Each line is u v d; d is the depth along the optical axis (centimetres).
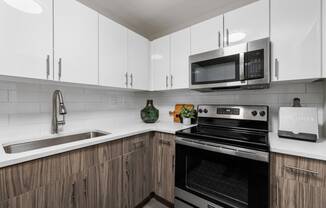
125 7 178
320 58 108
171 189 163
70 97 163
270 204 106
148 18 203
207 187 134
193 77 167
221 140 124
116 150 141
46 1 112
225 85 146
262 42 126
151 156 179
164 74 196
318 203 91
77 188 113
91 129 173
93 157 123
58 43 119
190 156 142
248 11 135
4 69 95
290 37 118
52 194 100
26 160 87
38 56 109
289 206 100
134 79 185
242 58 134
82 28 134
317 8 108
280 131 131
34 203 92
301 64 114
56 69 118
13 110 127
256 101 168
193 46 170
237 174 119
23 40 102
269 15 126
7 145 115
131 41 182
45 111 145
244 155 112
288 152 99
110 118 201
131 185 155
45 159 97
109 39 157
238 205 117
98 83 147
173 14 194
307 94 141
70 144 110
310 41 111
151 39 251
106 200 132
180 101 225
